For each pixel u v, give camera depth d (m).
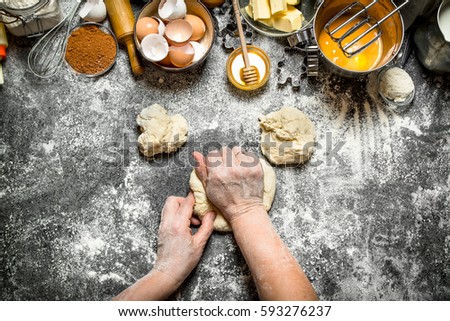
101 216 1.48
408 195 1.50
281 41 1.54
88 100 1.51
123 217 1.48
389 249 1.48
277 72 1.52
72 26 1.53
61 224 1.47
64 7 1.54
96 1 1.47
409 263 1.48
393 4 1.37
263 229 1.31
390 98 1.49
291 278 1.22
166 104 1.51
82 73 1.50
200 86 1.52
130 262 1.46
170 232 1.38
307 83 1.53
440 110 1.52
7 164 1.49
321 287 1.46
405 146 1.51
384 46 1.47
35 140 1.50
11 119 1.50
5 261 1.46
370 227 1.49
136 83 1.52
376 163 1.50
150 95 1.52
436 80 1.53
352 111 1.52
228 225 1.43
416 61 1.53
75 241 1.47
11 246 1.46
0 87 1.51
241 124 1.51
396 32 1.40
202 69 1.52
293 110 1.46
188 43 1.42
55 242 1.47
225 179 1.34
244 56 1.45
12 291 1.45
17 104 1.50
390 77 1.47
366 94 1.52
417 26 1.50
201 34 1.46
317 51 1.47
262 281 1.23
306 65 1.51
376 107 1.52
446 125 1.52
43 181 1.49
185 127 1.47
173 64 1.43
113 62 1.50
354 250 1.48
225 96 1.52
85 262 1.46
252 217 1.33
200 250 1.40
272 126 1.46
